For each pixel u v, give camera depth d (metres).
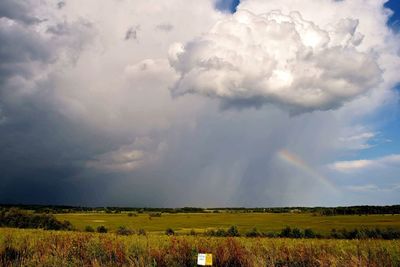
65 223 83.62
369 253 14.86
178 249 15.54
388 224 86.38
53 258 15.01
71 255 15.51
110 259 15.20
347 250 15.84
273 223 110.00
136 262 14.05
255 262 13.70
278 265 14.43
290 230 67.44
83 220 122.38
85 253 15.73
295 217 144.12
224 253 14.58
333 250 15.97
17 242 18.77
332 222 103.44
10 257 16.16
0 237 21.59
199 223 117.50
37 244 17.98
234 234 67.19
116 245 16.56
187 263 14.78
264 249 15.98
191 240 18.62
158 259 14.70
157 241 19.36
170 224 111.88
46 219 80.81
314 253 15.16
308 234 65.06
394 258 13.98
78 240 17.73
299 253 15.01
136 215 169.38
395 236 48.03
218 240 19.05
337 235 58.62
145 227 98.19
